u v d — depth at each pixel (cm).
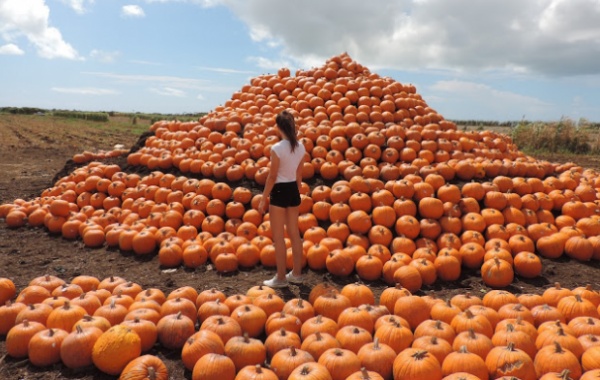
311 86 1012
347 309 445
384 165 760
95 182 891
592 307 456
